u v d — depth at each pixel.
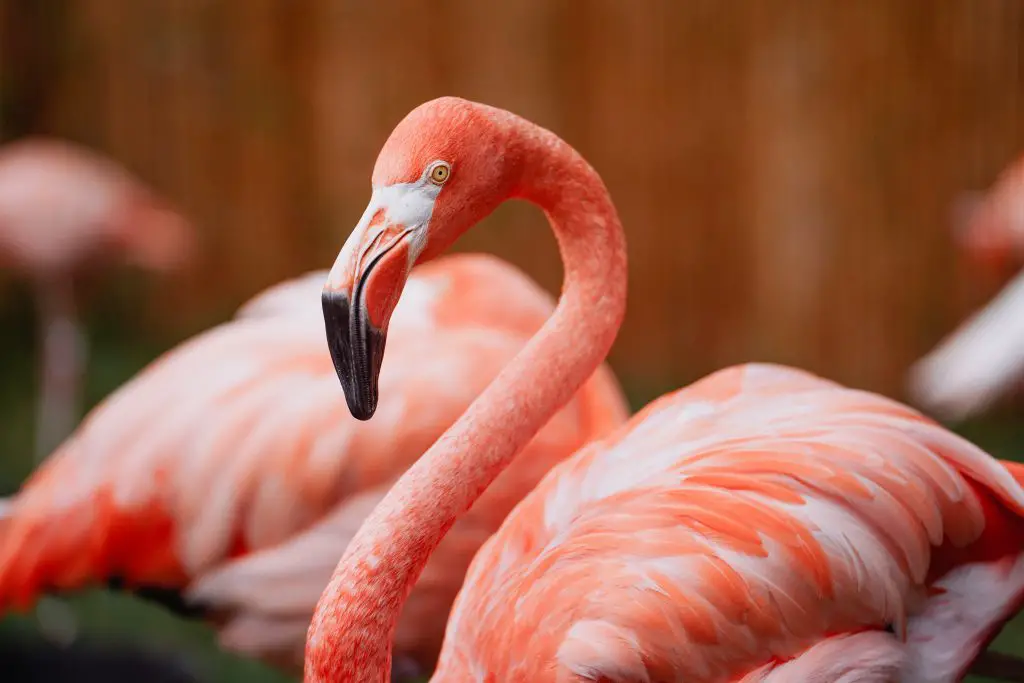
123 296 11.93
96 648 6.73
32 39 11.93
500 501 4.68
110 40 11.80
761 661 3.02
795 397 3.40
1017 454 8.26
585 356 3.39
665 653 2.96
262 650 4.88
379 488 4.64
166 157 11.77
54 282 10.21
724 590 2.96
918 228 9.18
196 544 4.73
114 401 4.95
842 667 3.03
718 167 9.77
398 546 3.13
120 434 4.82
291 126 11.34
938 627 3.17
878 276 9.34
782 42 9.37
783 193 9.54
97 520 4.80
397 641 4.75
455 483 3.22
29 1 11.84
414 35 10.70
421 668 4.92
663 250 10.02
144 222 10.34
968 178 8.99
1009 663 3.50
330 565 4.67
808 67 9.30
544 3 10.13
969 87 8.91
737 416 3.39
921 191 9.13
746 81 9.56
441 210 3.06
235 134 11.54
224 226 11.69
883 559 3.02
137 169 11.84
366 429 4.61
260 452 4.64
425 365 4.73
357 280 2.92
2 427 10.11
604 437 3.61
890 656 3.07
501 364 4.79
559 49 10.13
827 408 3.29
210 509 4.69
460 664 3.33
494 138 3.15
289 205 11.47
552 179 3.30
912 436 3.16
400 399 4.64
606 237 3.39
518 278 5.37
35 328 11.96
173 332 11.87
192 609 4.91
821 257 9.48
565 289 3.46
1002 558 3.19
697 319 10.00
